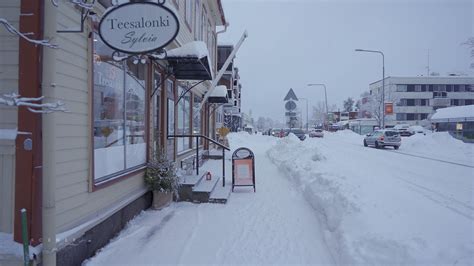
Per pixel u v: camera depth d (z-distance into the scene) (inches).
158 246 214.2
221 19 751.1
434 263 152.6
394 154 946.1
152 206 305.4
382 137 1169.4
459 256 157.0
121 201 241.1
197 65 339.9
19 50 149.9
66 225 172.1
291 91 623.8
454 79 2970.0
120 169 246.1
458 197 365.4
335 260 193.9
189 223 262.4
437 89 2977.4
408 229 193.0
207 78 400.2
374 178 365.4
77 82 180.7
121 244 216.5
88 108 191.3
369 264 165.8
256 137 1886.1
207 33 647.1
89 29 190.9
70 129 174.4
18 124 150.0
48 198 151.1
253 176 383.6
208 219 273.4
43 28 149.6
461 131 1588.3
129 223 257.0
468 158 832.9
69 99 173.5
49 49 149.6
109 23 177.9
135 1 179.0
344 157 771.4
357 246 182.9
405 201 261.4
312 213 291.9
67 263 169.3
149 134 306.5
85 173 189.8
